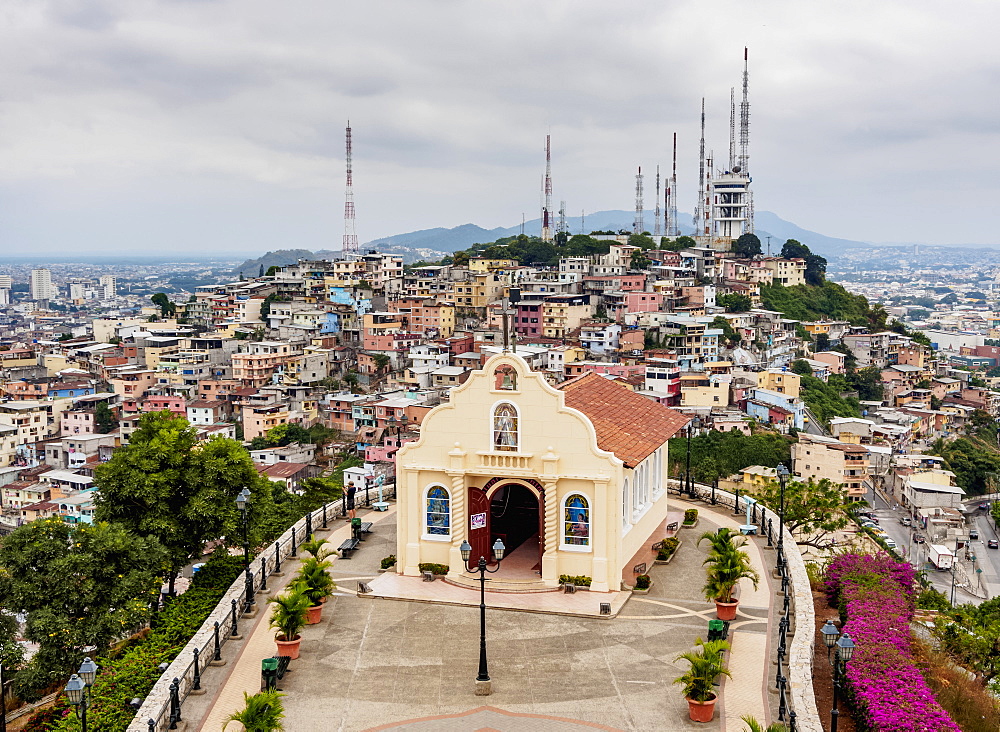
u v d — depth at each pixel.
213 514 44.47
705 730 27.45
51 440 148.38
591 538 38.34
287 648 32.09
